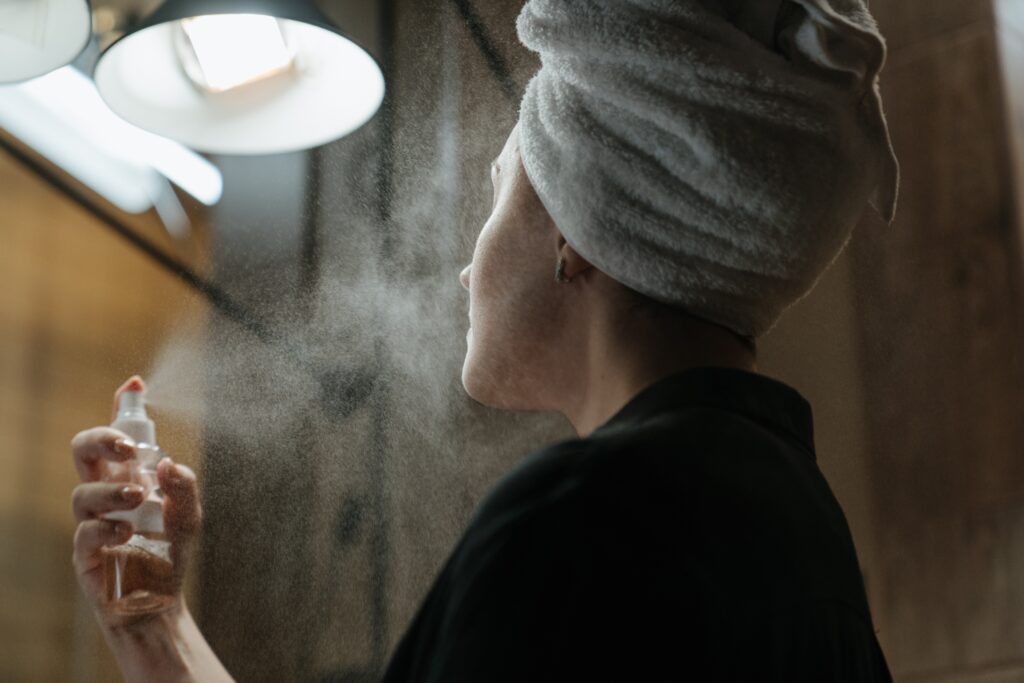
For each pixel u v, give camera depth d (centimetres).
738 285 74
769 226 73
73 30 140
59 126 186
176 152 195
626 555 62
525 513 63
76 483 187
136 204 194
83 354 190
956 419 214
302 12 145
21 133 184
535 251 81
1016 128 221
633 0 77
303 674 191
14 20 140
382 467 197
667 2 76
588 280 79
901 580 213
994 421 211
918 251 222
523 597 61
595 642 59
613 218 75
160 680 113
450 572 65
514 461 197
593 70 76
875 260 225
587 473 65
